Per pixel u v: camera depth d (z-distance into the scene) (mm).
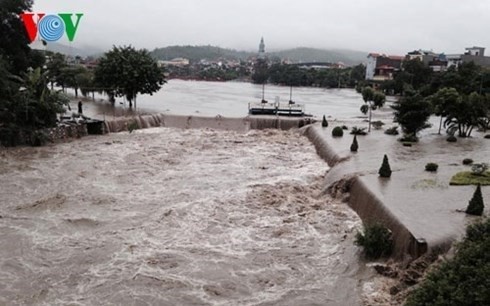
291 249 26297
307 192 36750
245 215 31250
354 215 31328
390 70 171000
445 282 14047
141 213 31266
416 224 24859
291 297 21438
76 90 95688
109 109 74750
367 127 64438
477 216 26422
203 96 129750
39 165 42375
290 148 54875
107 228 28594
